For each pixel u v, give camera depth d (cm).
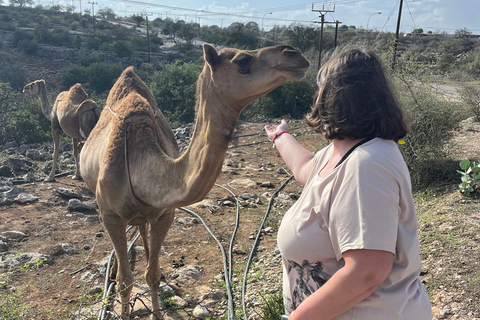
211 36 8750
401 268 152
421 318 160
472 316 344
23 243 601
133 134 374
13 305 394
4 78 4938
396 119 152
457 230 486
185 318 429
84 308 435
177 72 2091
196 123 292
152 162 343
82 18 9650
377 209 139
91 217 698
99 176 393
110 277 501
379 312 150
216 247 600
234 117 273
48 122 1641
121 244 400
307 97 2103
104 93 4188
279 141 241
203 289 486
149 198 341
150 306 442
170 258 564
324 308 140
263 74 254
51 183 904
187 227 671
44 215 709
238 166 1080
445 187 666
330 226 151
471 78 1473
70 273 522
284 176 977
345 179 148
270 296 442
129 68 534
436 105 741
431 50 3250
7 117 1554
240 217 716
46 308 441
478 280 383
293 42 4050
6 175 957
